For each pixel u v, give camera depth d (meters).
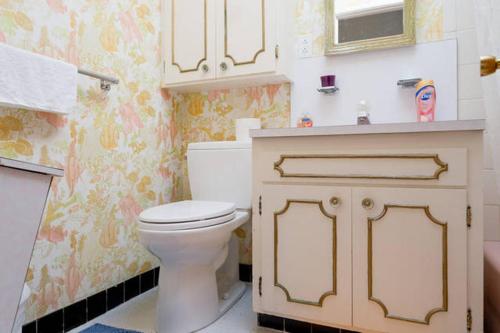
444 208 1.00
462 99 1.46
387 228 1.05
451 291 0.99
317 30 1.72
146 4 1.75
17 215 0.52
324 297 1.13
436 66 1.50
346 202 1.11
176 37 1.82
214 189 1.66
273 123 1.83
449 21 1.49
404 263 1.04
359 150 1.10
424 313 1.01
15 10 1.13
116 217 1.56
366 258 1.08
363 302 1.08
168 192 1.92
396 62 1.57
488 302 1.13
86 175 1.41
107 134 1.51
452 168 0.99
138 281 1.68
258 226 1.24
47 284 1.24
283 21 1.65
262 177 1.23
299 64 1.76
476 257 0.97
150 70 1.78
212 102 1.98
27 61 1.09
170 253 1.21
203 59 1.76
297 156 1.17
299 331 1.26
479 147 0.98
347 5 1.66
